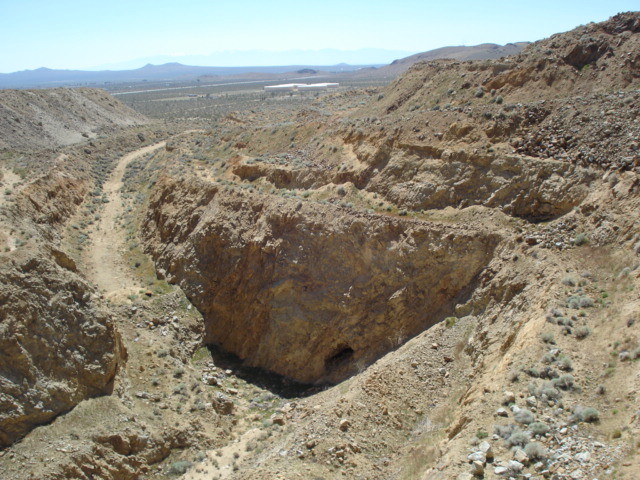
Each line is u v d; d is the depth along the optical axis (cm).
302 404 2955
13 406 2330
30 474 2161
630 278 2167
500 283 2712
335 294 3434
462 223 3198
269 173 4572
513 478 1406
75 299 2877
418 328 3091
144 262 4525
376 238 3381
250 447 2595
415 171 3694
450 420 2080
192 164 5622
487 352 2333
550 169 3095
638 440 1374
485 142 3506
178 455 2658
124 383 2897
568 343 1945
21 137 8988
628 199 2603
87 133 10606
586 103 3419
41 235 4078
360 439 2138
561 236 2731
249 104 15488
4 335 2428
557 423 1588
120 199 5866
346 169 4106
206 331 3847
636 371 1666
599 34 4047
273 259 3747
